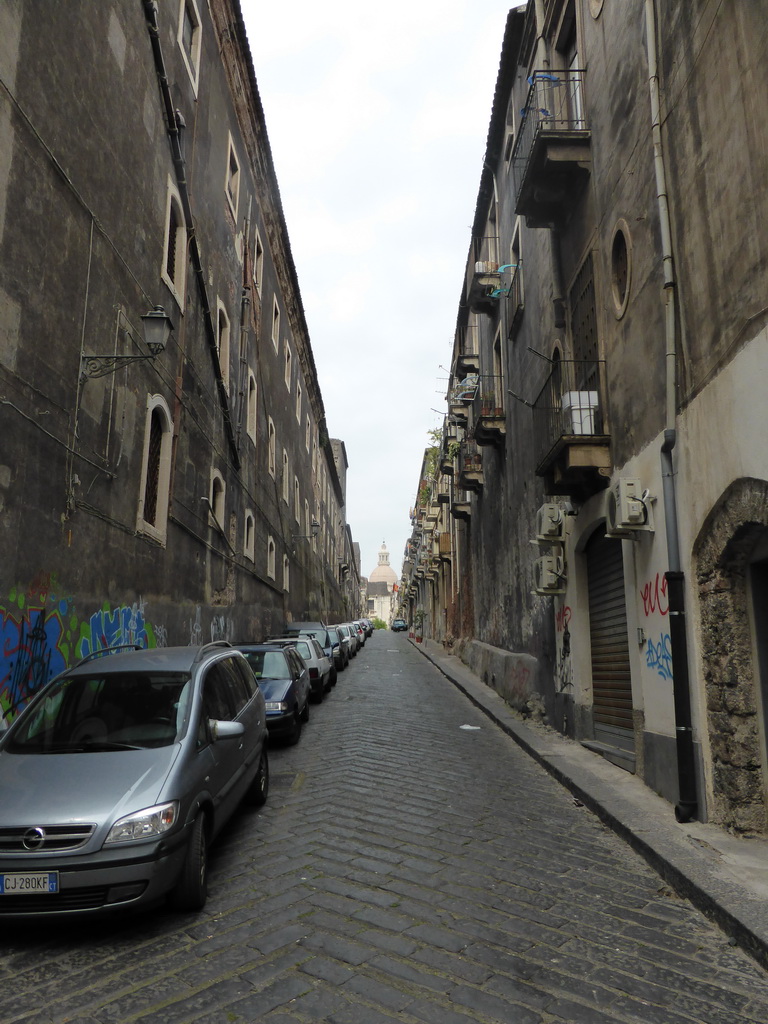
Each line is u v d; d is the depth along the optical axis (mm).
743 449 5387
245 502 19234
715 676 6039
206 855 4965
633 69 7812
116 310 9531
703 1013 3387
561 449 8891
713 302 5887
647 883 5074
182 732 5125
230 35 17828
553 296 11281
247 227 20359
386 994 3484
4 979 3707
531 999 3473
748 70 5199
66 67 8156
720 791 5977
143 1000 3463
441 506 34875
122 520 9648
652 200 7250
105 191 9227
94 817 4168
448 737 11234
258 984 3588
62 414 7832
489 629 20156
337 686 19391
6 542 6648
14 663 6750
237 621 17797
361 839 5949
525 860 5512
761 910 4242
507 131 16297
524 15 13984
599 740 9711
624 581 8594
